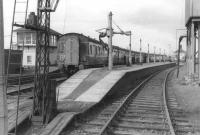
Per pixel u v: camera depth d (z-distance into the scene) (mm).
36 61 11531
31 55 45000
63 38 31266
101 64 36719
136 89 21531
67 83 21328
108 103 16562
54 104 12016
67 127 10789
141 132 10445
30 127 11039
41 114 11391
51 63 47000
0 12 6246
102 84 20281
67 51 30984
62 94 17938
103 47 37031
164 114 13539
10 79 21172
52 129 10430
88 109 13422
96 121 12086
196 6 24266
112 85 19906
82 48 30859
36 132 10438
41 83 11555
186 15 28016
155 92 21453
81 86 20078
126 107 15203
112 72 25328
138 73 32281
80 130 10609
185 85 25375
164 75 40094
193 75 25500
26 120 11195
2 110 6234
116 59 43344
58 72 33625
